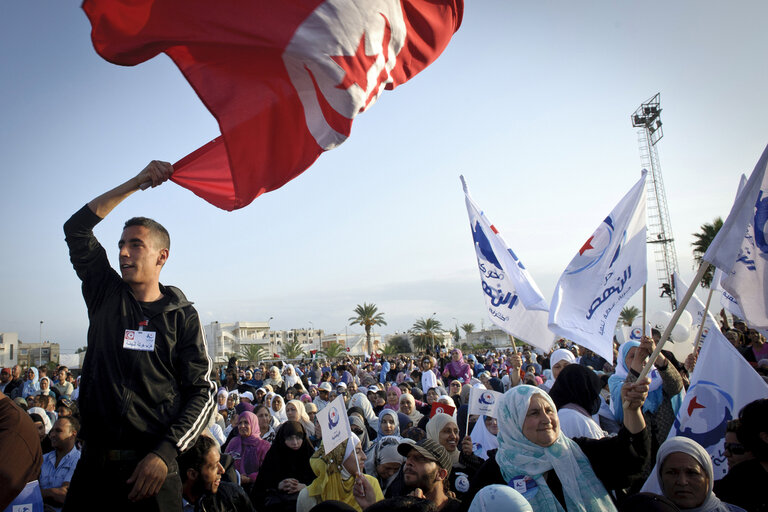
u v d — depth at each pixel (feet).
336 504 9.43
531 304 24.49
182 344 9.78
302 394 44.14
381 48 11.37
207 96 10.78
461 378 49.19
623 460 10.07
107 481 8.77
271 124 11.05
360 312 269.03
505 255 26.23
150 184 10.19
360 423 23.18
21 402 31.30
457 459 18.22
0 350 215.31
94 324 9.44
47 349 263.08
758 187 11.94
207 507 13.47
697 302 28.91
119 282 9.89
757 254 13.66
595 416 18.13
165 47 10.08
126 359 9.18
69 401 30.25
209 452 13.66
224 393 40.14
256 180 11.03
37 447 9.17
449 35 12.49
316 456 15.56
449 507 12.81
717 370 14.84
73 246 9.43
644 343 13.53
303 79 10.98
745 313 13.89
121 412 8.92
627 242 18.54
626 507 9.37
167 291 10.27
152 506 8.61
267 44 10.32
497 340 339.98
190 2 10.05
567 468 9.97
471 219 27.37
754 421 10.62
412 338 314.35
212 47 10.72
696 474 10.54
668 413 16.81
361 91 10.84
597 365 35.53
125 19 9.55
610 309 18.21
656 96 118.73
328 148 11.08
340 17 10.74
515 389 10.82
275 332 408.46
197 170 11.03
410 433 18.17
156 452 8.49
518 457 10.36
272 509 16.98
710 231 100.53
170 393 9.45
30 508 12.32
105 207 9.57
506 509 7.84
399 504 9.04
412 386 47.67
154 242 9.86
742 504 10.73
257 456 23.43
